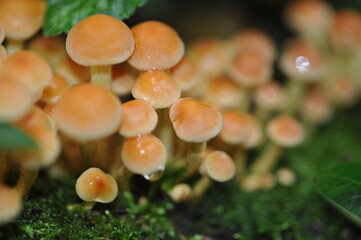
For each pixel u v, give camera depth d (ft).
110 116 0.93
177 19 1.71
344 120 1.55
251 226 1.16
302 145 1.39
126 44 0.98
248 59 1.23
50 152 0.92
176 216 1.13
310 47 1.33
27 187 0.99
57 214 1.02
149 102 1.00
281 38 1.75
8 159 0.99
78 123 0.92
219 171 1.05
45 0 1.07
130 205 1.08
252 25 1.76
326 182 1.03
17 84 0.90
